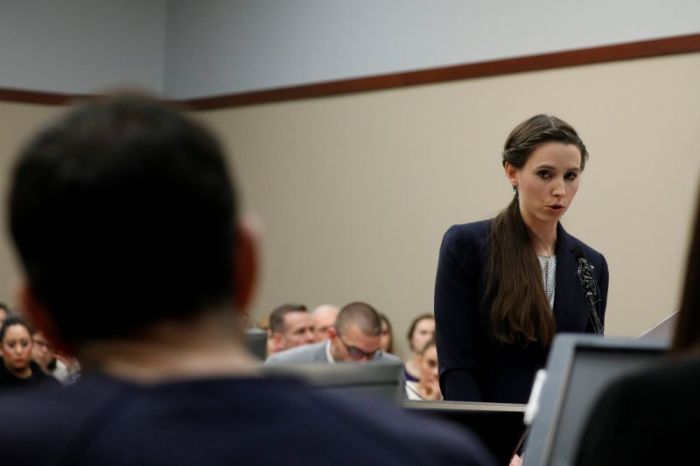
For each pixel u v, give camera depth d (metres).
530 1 7.27
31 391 1.19
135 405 1.11
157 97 1.26
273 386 1.16
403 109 8.09
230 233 1.18
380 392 1.95
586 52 6.94
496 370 3.63
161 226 1.14
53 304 1.18
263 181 9.19
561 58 7.07
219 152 1.19
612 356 1.80
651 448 1.36
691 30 6.46
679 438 1.35
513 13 7.38
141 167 1.14
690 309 1.46
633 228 6.67
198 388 1.12
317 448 1.12
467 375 3.61
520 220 3.69
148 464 1.07
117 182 1.14
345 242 8.52
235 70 9.45
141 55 10.02
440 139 7.82
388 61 8.20
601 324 3.75
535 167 3.63
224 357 1.18
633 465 1.36
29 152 1.17
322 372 1.92
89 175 1.14
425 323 6.81
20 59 9.61
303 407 1.15
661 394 1.37
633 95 6.71
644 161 6.64
